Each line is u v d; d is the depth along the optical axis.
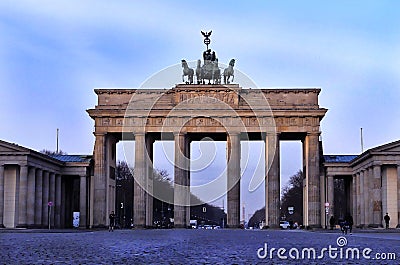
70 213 193.50
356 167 173.38
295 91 173.12
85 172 178.62
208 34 172.50
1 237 85.94
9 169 159.00
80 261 41.22
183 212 163.12
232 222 170.62
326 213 166.62
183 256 46.12
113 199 181.75
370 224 155.25
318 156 171.75
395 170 155.12
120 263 39.66
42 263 39.41
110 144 178.12
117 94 175.38
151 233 112.38
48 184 171.25
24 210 155.75
